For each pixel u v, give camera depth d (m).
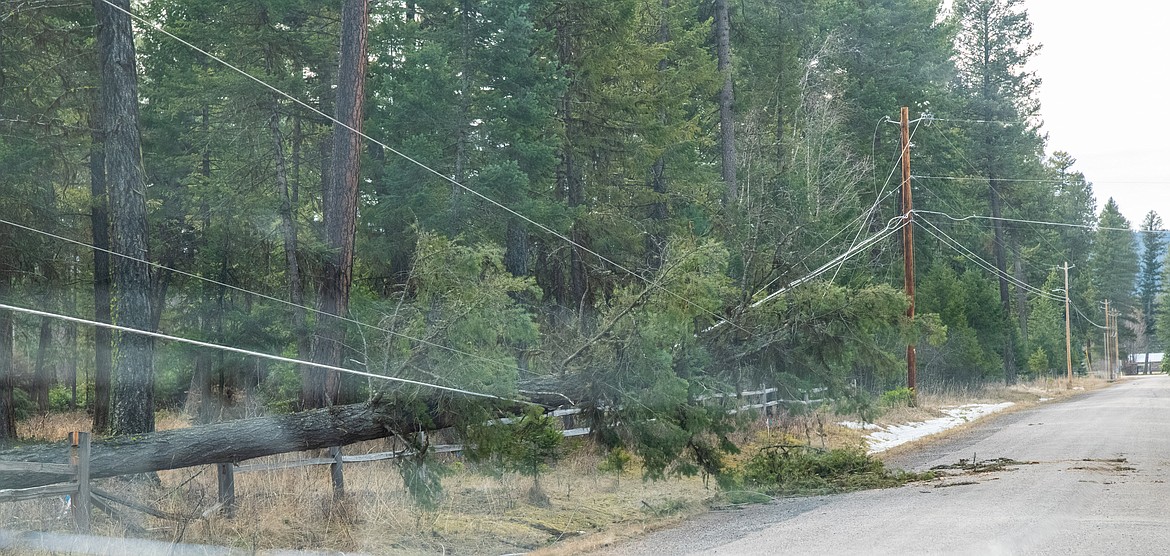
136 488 12.55
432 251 12.33
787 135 39.91
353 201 17.48
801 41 42.59
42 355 29.25
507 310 12.24
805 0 41.53
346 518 12.22
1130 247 136.50
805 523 12.65
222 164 25.70
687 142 31.56
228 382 26.45
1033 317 88.38
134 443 10.90
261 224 24.56
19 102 21.44
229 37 23.47
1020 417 35.66
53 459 10.50
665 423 14.27
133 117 15.39
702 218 28.58
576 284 26.39
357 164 17.48
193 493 12.30
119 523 10.96
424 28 25.08
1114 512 12.66
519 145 22.91
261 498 12.24
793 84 40.28
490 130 23.05
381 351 12.71
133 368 14.95
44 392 30.42
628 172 28.78
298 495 12.60
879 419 30.72
